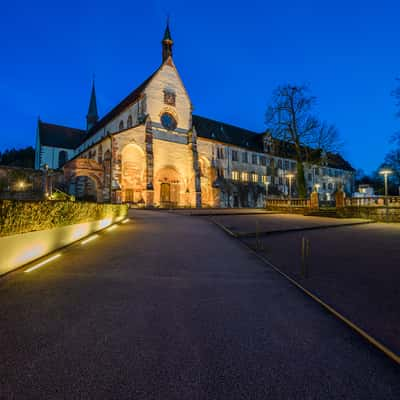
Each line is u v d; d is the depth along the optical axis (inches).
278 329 142.6
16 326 142.3
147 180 1339.8
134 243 400.5
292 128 1344.7
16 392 93.1
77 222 425.7
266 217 900.6
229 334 136.3
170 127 1514.5
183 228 576.1
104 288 205.6
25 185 934.4
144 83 1688.0
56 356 114.6
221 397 91.4
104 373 103.3
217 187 1708.9
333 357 116.6
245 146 2048.5
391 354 115.8
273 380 100.7
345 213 933.8
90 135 2042.3
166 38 1576.0
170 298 186.4
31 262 283.0
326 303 178.5
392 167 2086.6
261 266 281.1
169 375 102.7
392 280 231.0
